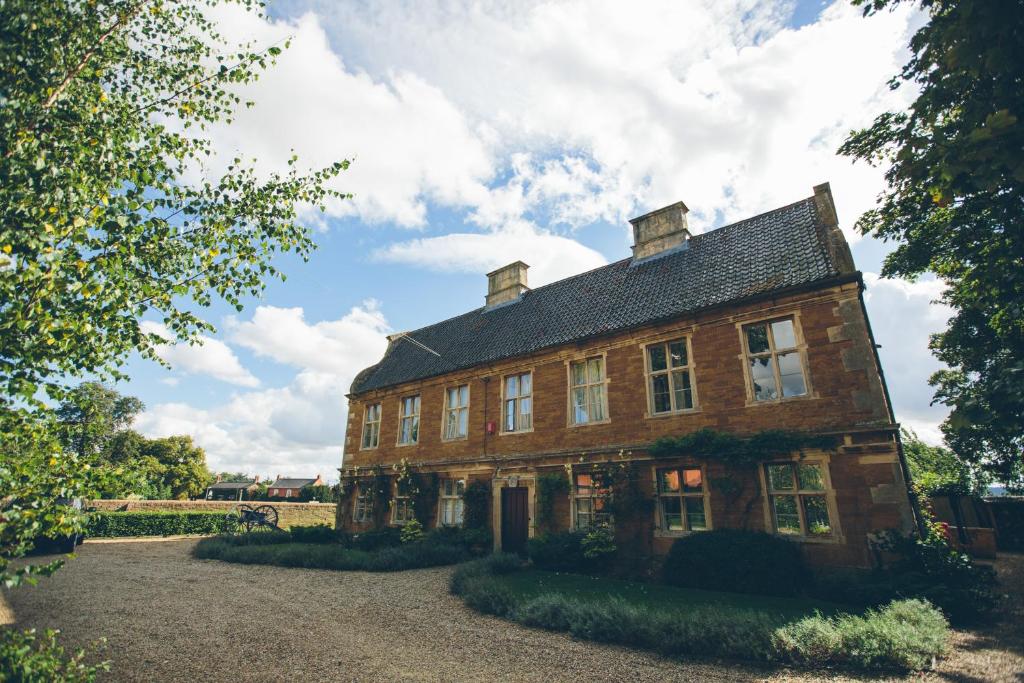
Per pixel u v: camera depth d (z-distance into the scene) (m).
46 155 5.61
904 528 9.32
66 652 6.62
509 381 17.23
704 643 6.70
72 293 4.80
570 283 18.92
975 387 4.45
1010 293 5.19
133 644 7.05
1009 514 21.38
